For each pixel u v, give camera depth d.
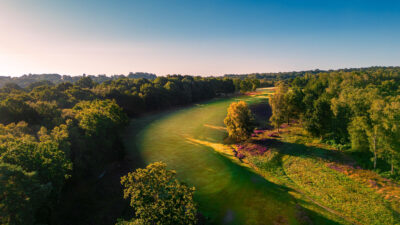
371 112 36.50
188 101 129.38
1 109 42.62
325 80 101.31
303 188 32.09
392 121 32.19
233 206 28.64
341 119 44.66
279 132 58.38
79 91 87.88
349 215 25.62
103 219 26.77
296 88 70.75
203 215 26.77
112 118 53.25
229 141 56.41
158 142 57.88
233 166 41.03
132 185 19.66
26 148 24.67
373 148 35.12
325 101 48.75
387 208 25.72
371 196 28.30
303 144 47.81
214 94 154.12
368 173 33.72
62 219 26.52
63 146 31.86
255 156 44.62
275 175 36.78
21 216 17.70
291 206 27.88
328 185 31.88
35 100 66.94
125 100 97.56
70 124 41.31
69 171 32.53
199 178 36.91
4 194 17.39
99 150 42.69
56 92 79.69
